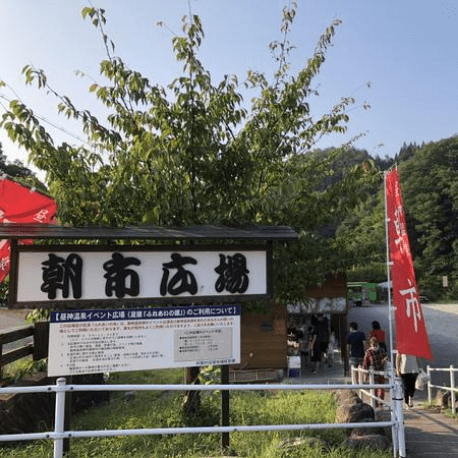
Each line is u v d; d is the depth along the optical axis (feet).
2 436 12.85
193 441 17.33
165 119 19.10
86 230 16.26
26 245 15.43
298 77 22.30
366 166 20.93
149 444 17.16
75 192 17.63
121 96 19.27
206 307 16.85
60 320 15.37
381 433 18.28
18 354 20.89
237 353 16.96
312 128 25.35
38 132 16.67
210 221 19.85
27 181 25.14
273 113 22.18
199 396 20.47
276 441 16.21
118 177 18.45
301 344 50.39
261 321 42.57
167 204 18.45
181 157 19.40
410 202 225.97
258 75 23.35
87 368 15.42
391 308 19.13
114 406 26.25
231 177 20.49
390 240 19.66
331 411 22.76
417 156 248.32
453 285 191.93
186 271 16.79
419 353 17.26
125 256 16.29
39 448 16.26
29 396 20.40
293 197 21.68
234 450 16.44
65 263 15.70
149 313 16.20
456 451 18.25
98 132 18.39
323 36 22.93
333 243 24.75
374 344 28.81
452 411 25.55
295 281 22.49
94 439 17.52
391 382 16.26
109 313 15.83
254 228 18.25
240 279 17.22
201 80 19.08
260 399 27.71
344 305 44.83
